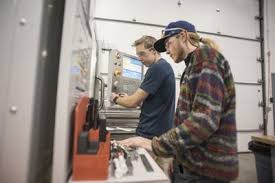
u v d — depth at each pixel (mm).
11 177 464
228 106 784
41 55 503
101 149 605
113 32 2947
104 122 661
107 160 541
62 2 622
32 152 486
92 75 1289
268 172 1827
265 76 3635
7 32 474
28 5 485
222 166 732
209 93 697
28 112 473
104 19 2922
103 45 2865
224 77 774
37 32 484
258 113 3617
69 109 517
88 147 539
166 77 1368
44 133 574
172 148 698
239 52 3545
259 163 1932
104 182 519
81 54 701
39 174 565
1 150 462
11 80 472
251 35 3615
